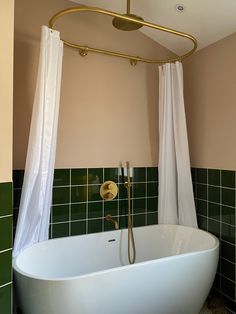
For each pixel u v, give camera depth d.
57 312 1.38
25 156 1.94
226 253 2.10
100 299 1.44
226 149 2.11
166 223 2.36
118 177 2.34
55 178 2.07
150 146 2.50
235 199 2.02
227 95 2.09
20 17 1.93
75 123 2.15
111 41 2.30
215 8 1.87
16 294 1.52
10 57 1.32
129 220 2.25
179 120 2.29
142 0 1.93
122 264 2.21
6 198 1.31
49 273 1.87
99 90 2.25
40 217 1.75
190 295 1.75
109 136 2.30
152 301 1.61
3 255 1.31
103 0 2.04
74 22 2.14
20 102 1.93
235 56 2.03
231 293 2.04
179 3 1.89
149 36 2.46
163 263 1.62
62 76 2.09
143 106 2.46
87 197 2.20
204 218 2.34
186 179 2.26
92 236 2.11
